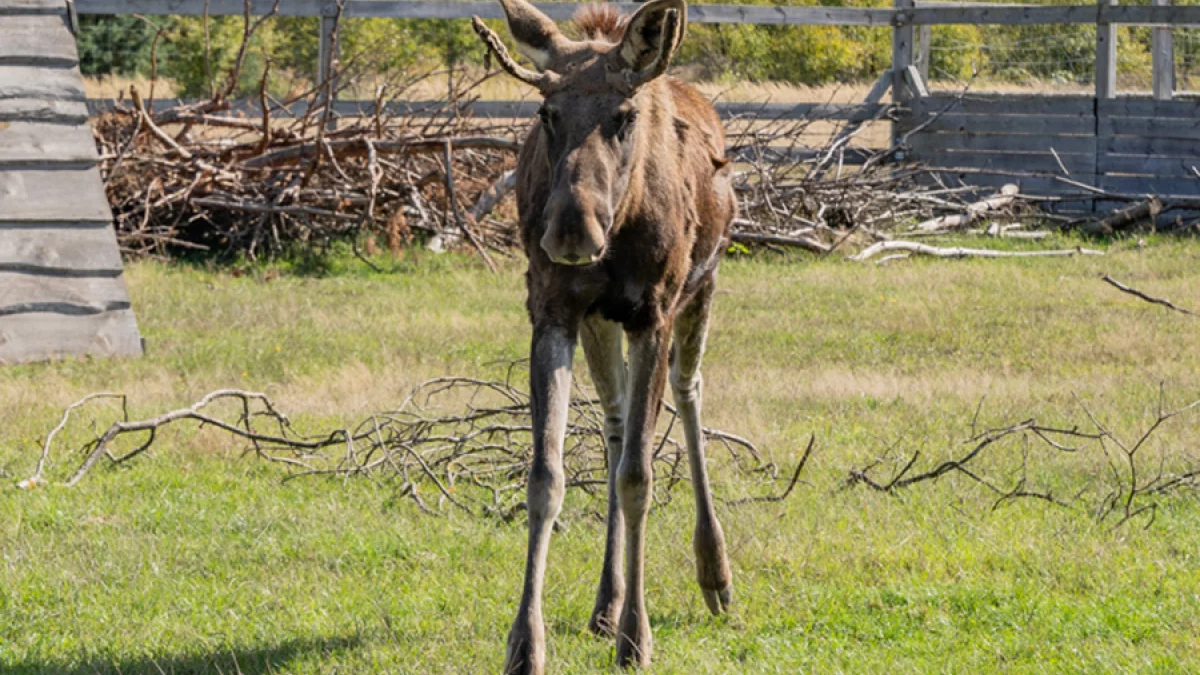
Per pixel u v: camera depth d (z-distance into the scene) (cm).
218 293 5359
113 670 1788
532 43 1769
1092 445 3033
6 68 4359
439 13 6875
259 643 1886
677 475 2822
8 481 2762
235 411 3416
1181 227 6825
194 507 2598
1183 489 2677
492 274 5862
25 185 4244
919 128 7406
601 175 1600
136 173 6078
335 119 6569
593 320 1841
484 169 6525
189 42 10244
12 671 1770
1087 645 1858
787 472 2881
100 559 2262
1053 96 7312
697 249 1992
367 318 4834
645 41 1644
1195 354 4097
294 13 6769
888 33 11838
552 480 1639
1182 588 2091
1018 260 6194
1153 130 7056
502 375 3856
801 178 7125
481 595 2105
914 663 1802
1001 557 2256
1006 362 4069
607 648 1867
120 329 4247
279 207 5991
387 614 1981
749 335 4506
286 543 2391
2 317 4103
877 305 5103
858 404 3525
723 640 1928
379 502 2673
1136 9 7150
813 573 2208
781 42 11469
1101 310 4878
